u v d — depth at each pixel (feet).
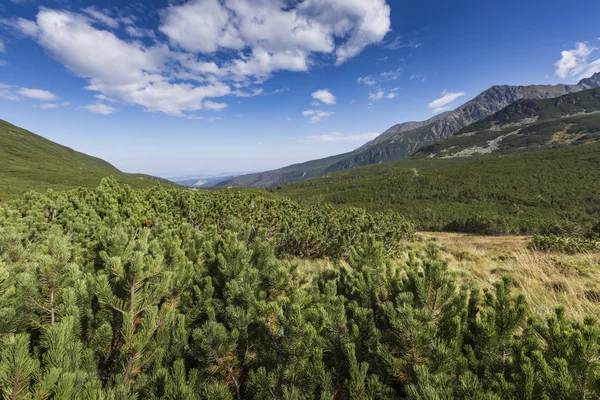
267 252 17.53
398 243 50.67
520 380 6.62
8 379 5.50
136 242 15.34
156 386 7.71
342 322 9.03
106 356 9.49
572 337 7.34
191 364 9.78
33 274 10.08
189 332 10.68
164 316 9.95
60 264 10.16
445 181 582.76
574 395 5.97
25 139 616.80
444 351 7.58
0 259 11.95
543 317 12.33
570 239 55.72
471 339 9.53
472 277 27.32
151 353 8.85
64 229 24.07
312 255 43.04
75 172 462.19
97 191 33.55
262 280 13.93
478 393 6.46
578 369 6.59
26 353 5.86
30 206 27.55
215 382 8.23
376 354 8.54
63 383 5.80
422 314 8.71
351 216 57.88
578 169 492.54
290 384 8.11
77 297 9.89
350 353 7.57
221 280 14.26
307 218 51.65
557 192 437.58
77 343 7.52
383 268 13.56
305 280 16.43
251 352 10.15
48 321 9.45
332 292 12.84
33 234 22.75
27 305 9.02
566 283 22.50
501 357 8.68
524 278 25.09
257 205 49.67
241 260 14.43
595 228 86.84
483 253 49.96
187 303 12.07
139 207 31.48
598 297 18.72
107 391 6.93
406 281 11.68
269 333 9.25
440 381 6.81
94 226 24.61
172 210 37.65
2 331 8.02
